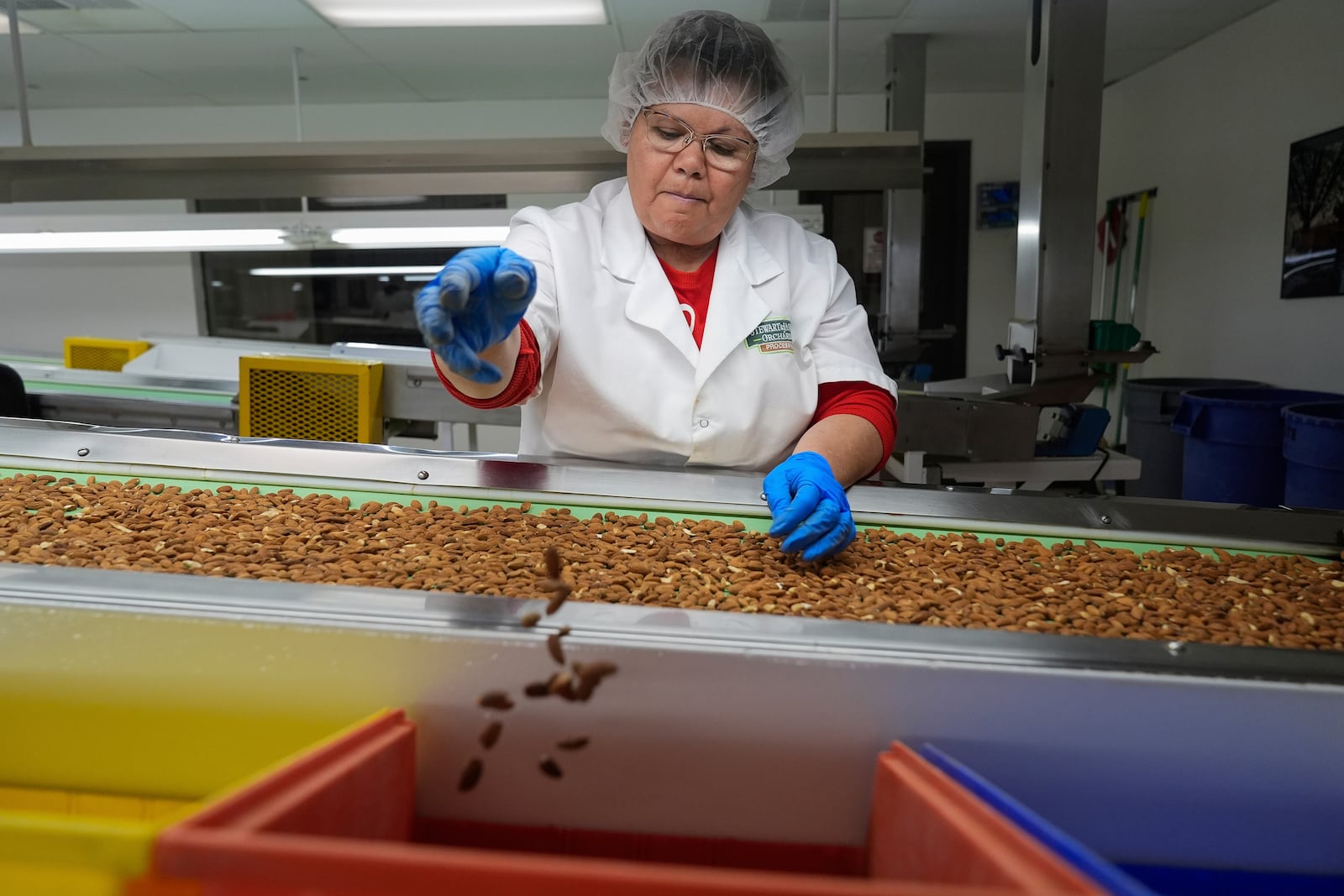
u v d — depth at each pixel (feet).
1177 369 13.15
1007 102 15.38
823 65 13.16
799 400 4.35
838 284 4.66
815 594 2.71
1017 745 2.15
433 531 3.15
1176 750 2.15
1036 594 2.81
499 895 1.24
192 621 2.17
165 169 8.73
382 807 1.98
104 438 3.95
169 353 10.60
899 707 2.14
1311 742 2.14
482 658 2.15
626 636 2.22
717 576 2.85
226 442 3.94
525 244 4.16
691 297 4.36
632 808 2.20
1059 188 7.48
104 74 13.33
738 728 2.16
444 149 8.34
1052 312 7.65
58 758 2.27
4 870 1.39
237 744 2.23
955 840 1.61
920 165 8.14
